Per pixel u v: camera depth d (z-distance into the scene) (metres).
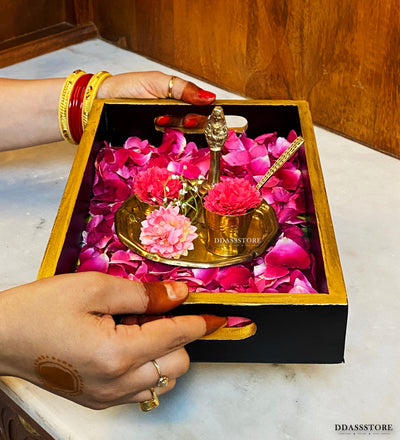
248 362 0.71
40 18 1.26
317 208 0.76
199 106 0.94
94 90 0.96
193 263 0.77
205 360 0.71
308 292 0.73
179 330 0.65
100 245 0.81
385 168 1.00
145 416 0.70
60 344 0.64
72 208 0.77
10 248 0.87
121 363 0.64
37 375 0.66
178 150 0.94
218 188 0.79
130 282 0.67
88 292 0.65
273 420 0.69
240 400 0.71
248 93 1.14
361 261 0.85
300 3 1.01
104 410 0.70
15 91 0.98
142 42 1.25
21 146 1.00
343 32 0.99
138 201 0.86
